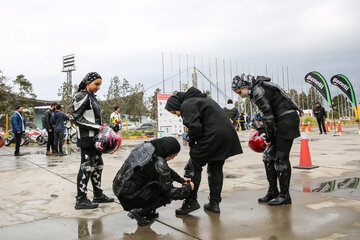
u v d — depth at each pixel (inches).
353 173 192.7
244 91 130.1
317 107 633.6
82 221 117.8
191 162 123.3
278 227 104.3
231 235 98.7
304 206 126.7
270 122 123.8
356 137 508.7
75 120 132.5
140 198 110.7
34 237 102.3
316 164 232.2
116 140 134.2
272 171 134.9
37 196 158.9
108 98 1929.1
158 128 548.7
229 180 184.1
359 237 93.5
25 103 1322.6
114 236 101.7
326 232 98.2
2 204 143.9
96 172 142.5
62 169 247.9
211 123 117.6
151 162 110.2
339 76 601.0
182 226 109.1
